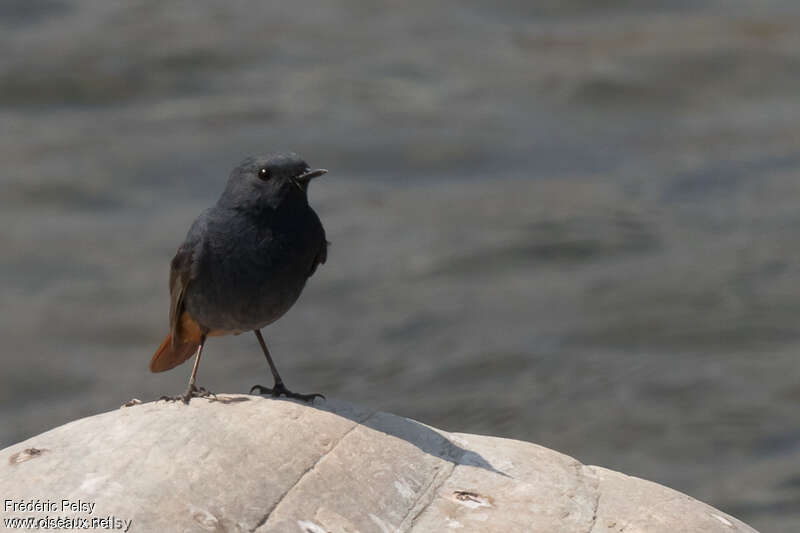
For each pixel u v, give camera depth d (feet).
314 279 62.85
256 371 54.24
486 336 56.24
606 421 49.29
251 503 20.36
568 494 22.41
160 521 19.56
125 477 20.47
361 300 60.29
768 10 99.09
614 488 22.98
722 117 81.30
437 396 51.67
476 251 64.34
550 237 65.41
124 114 82.28
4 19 95.91
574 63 89.97
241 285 24.38
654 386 51.96
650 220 67.36
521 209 69.10
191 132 79.05
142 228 67.26
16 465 20.90
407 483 21.93
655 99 84.17
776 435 47.83
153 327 57.82
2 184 71.61
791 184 71.26
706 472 46.06
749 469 46.14
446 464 22.80
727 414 49.62
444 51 93.61
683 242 64.59
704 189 71.10
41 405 51.70
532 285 61.00
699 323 56.59
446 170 74.64
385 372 53.67
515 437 48.55
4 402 51.98
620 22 98.02
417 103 84.23
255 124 80.43
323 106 83.15
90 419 22.56
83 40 92.17
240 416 22.61
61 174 73.15
